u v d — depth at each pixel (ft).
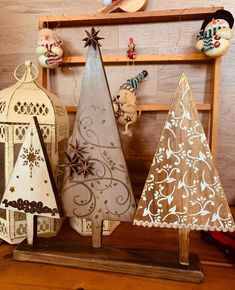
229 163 2.82
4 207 1.84
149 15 2.54
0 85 3.13
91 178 1.72
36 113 1.94
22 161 1.77
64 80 2.93
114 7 2.60
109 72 2.84
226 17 2.33
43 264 1.77
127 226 2.37
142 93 2.82
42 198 1.76
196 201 1.56
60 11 2.88
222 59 2.67
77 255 1.73
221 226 1.54
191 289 1.54
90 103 1.69
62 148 2.11
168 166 1.58
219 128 2.79
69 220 2.35
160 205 1.59
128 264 1.65
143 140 2.88
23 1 2.93
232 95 2.72
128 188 1.67
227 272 1.71
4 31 3.03
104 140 1.69
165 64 2.75
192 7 2.66
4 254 1.90
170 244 2.05
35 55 3.01
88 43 1.68
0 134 1.95
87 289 1.53
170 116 1.58
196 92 2.74
